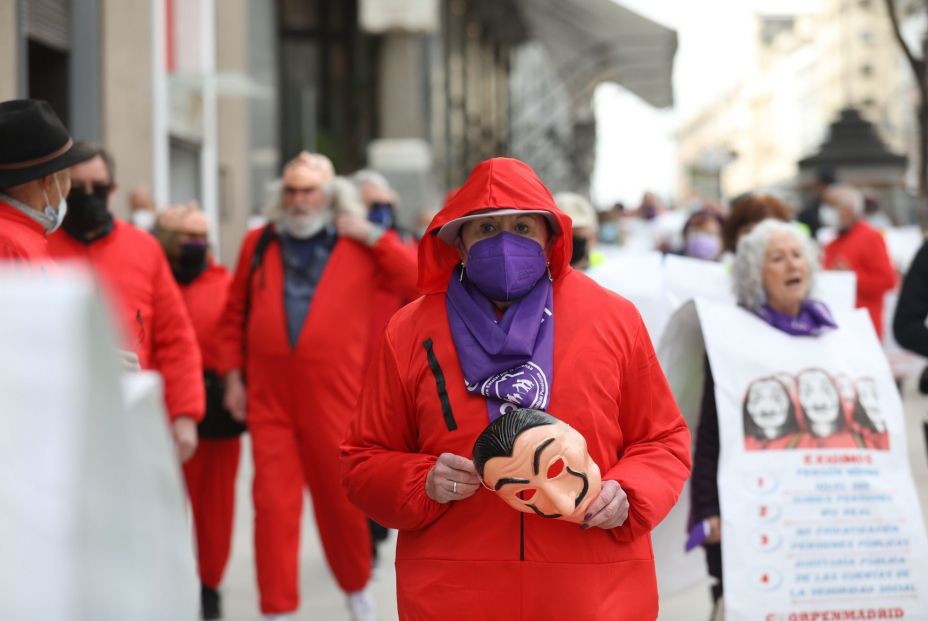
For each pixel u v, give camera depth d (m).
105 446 1.65
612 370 4.24
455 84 40.88
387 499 4.18
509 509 4.09
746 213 8.21
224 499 8.45
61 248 6.59
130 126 16.73
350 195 7.99
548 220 4.41
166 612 1.86
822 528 5.78
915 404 16.02
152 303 6.99
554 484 3.80
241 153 25.03
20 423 1.58
